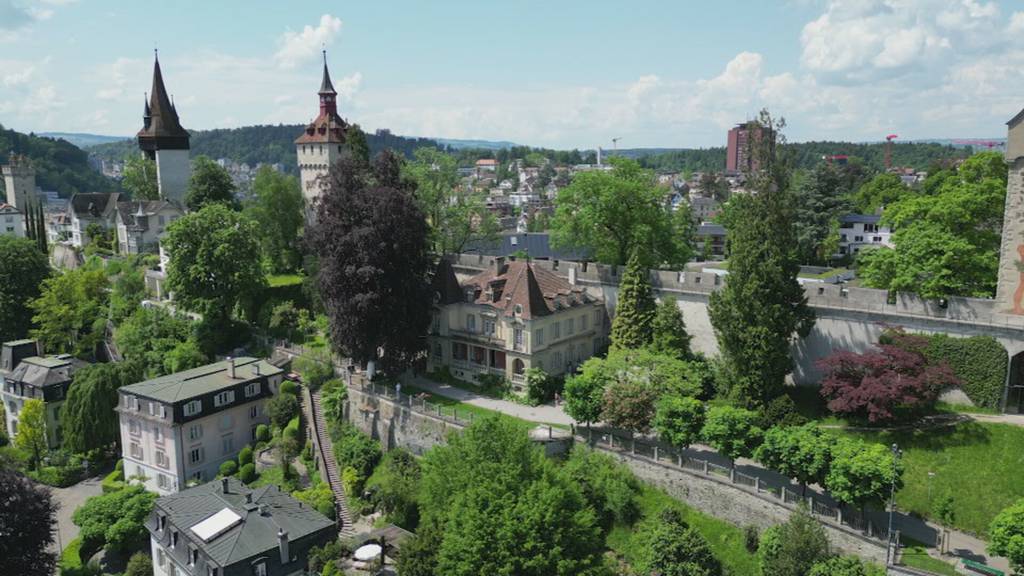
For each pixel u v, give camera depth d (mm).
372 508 63125
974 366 57188
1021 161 55219
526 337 71750
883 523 49062
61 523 73500
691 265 120688
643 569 50250
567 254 99062
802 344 65312
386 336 73625
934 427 54906
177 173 150125
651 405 58375
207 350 93000
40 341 108375
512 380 73312
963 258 63000
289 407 77188
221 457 77312
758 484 51938
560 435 62188
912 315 60000
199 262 92812
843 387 55062
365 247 71375
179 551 53688
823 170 120000
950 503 49094
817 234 118062
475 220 107562
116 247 142375
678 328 69375
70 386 87312
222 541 51094
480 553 43375
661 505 56094
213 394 76125
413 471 64750
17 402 93500
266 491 57938
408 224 74562
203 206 110938
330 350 84062
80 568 62750
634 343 70938
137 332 97000
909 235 65625
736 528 52812
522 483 46750
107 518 66000
